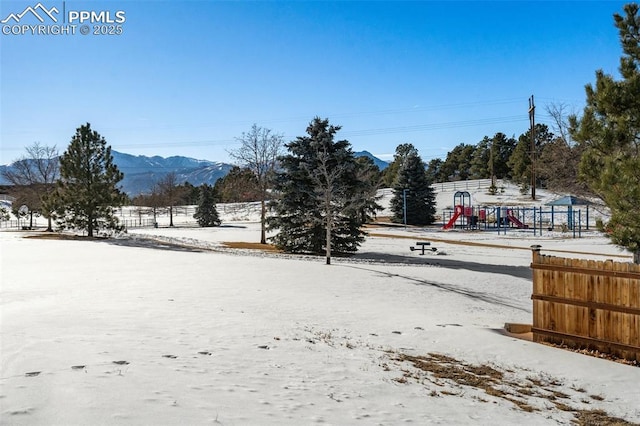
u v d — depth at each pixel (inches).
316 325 443.5
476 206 3068.4
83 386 219.1
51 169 2250.2
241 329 401.7
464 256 1251.8
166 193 3809.1
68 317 405.1
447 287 728.3
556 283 420.5
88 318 406.3
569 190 1596.9
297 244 1301.7
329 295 617.3
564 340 411.8
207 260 972.6
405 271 878.4
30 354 269.6
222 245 1509.6
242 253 1245.1
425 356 365.1
